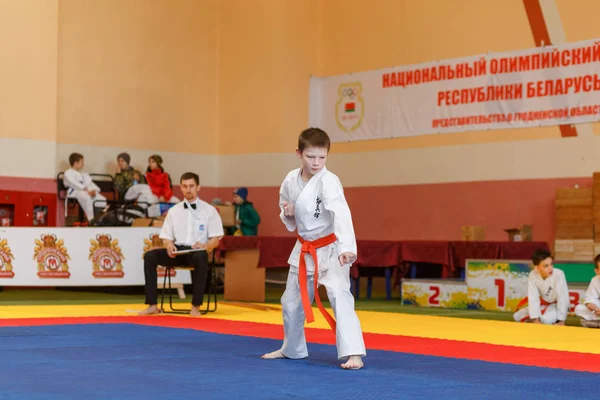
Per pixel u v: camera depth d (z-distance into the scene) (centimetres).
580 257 1224
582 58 1316
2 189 1420
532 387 412
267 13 1634
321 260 501
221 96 1694
